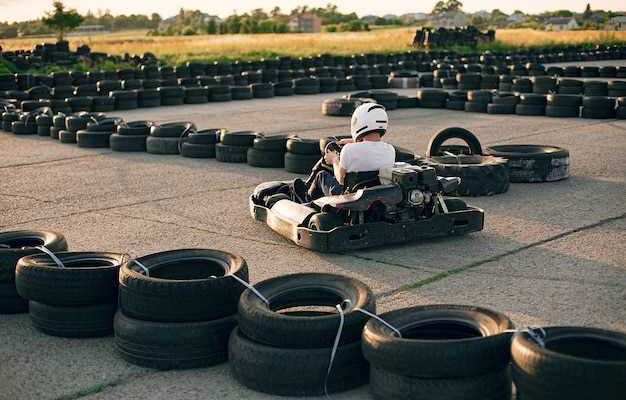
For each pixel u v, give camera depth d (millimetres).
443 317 3779
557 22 173250
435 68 31109
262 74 25375
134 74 25594
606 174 9258
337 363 3707
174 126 11812
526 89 20516
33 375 4043
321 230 5992
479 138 12703
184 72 26922
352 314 3777
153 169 10297
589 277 5410
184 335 4039
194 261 4699
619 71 27047
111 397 3770
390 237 6004
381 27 142250
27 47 53094
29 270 4504
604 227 6766
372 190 5762
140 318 4176
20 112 15766
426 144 12141
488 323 3643
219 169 10172
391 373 3477
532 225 6863
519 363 3201
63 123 13766
